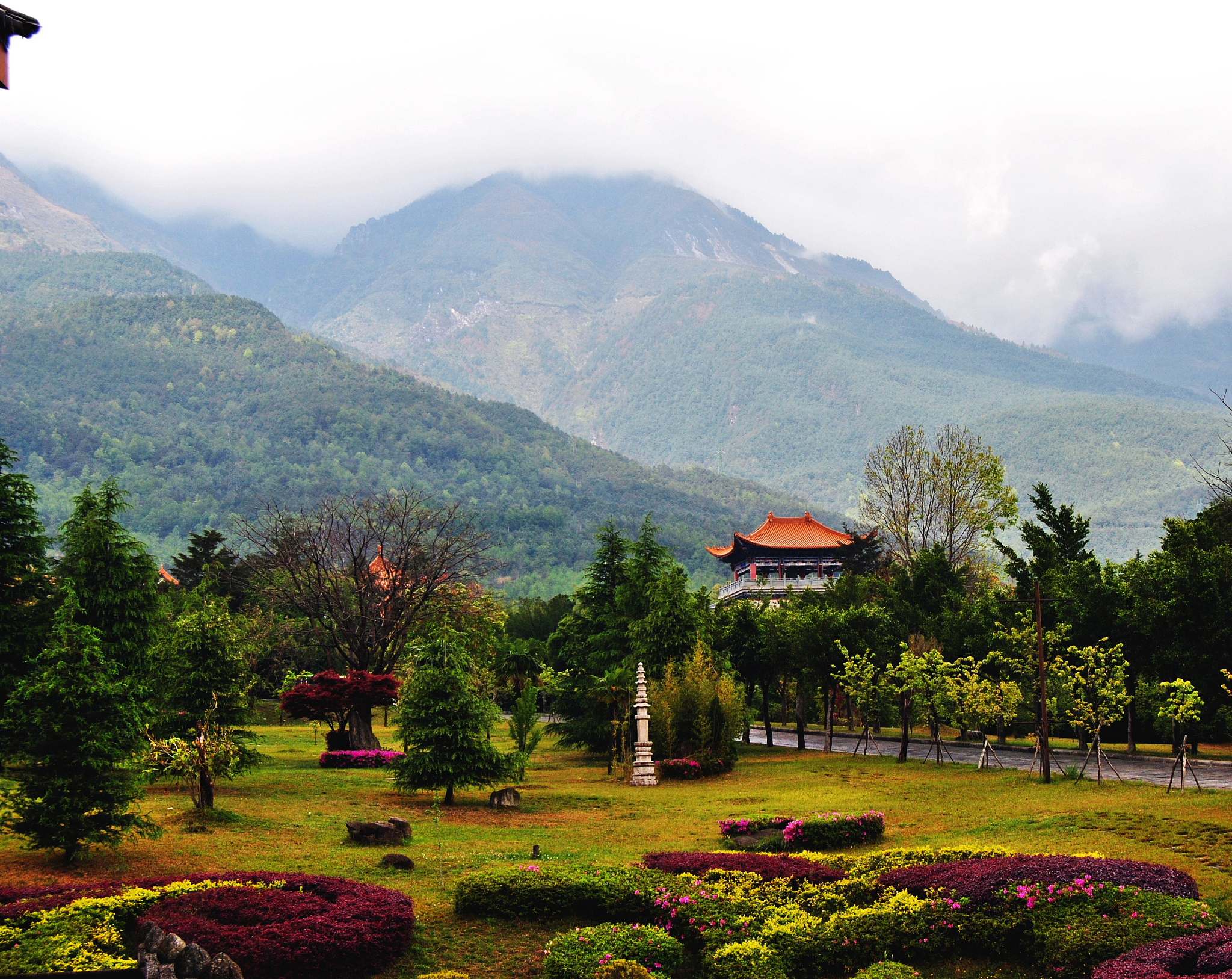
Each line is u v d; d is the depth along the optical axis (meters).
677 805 31.33
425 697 30.11
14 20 9.98
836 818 23.33
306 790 31.33
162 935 13.48
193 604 60.94
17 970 12.14
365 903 15.55
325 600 47.44
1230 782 29.69
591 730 49.19
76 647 19.36
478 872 17.55
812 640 45.81
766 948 14.02
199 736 25.34
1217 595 37.75
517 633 96.06
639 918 16.23
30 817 18.41
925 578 56.66
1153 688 43.75
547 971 13.76
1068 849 20.09
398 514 57.88
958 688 38.25
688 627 48.62
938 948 14.59
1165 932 13.50
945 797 29.73
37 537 30.73
